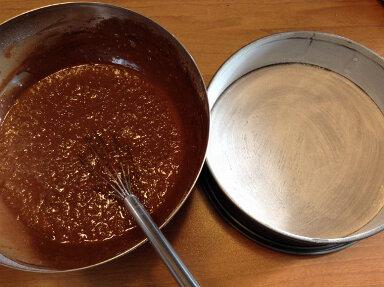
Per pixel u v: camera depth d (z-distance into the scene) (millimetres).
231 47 418
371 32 433
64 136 374
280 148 400
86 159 362
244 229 352
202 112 331
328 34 391
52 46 388
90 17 370
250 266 345
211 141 395
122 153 367
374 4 445
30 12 346
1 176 355
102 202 344
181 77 372
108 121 384
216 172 379
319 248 350
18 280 330
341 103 426
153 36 364
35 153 365
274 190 381
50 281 332
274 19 432
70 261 310
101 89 401
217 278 341
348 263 350
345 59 414
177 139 376
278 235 325
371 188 388
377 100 423
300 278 344
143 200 346
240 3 436
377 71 398
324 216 373
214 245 350
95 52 409
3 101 386
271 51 409
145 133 378
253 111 416
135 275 336
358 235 311
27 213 341
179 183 352
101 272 335
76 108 389
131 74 408
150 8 429
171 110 389
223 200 358
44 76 403
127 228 334
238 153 395
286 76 435
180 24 424
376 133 414
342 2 443
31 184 352
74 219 339
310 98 427
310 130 410
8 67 378
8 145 370
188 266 343
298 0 441
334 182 388
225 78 396
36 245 325
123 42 394
